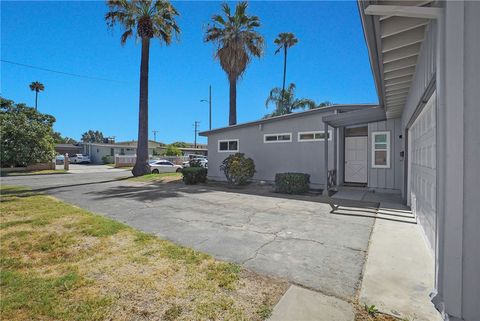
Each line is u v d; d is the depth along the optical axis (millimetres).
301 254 3891
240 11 16453
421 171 4766
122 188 11750
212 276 3193
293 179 9781
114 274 3277
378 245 4207
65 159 25734
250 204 7746
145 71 17391
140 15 16359
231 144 13898
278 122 12180
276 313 2469
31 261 3695
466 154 2037
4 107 23750
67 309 2559
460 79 2049
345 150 11320
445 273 2115
